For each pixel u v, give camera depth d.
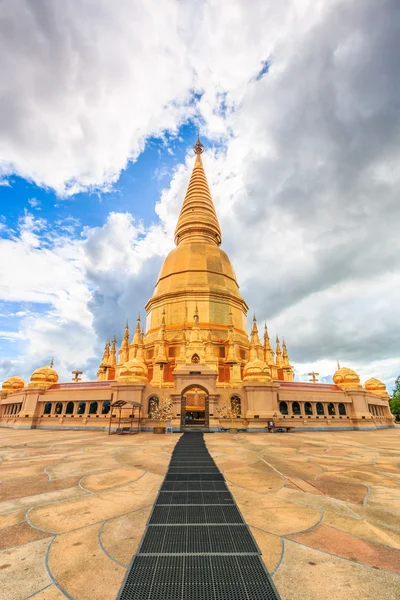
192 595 4.66
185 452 17.56
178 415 33.56
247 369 38.66
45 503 8.78
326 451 18.48
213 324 50.47
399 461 15.19
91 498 9.22
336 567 5.46
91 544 6.34
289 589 4.84
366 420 40.31
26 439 25.84
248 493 9.66
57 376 45.00
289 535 6.72
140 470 12.81
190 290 51.78
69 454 17.14
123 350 55.09
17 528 7.12
